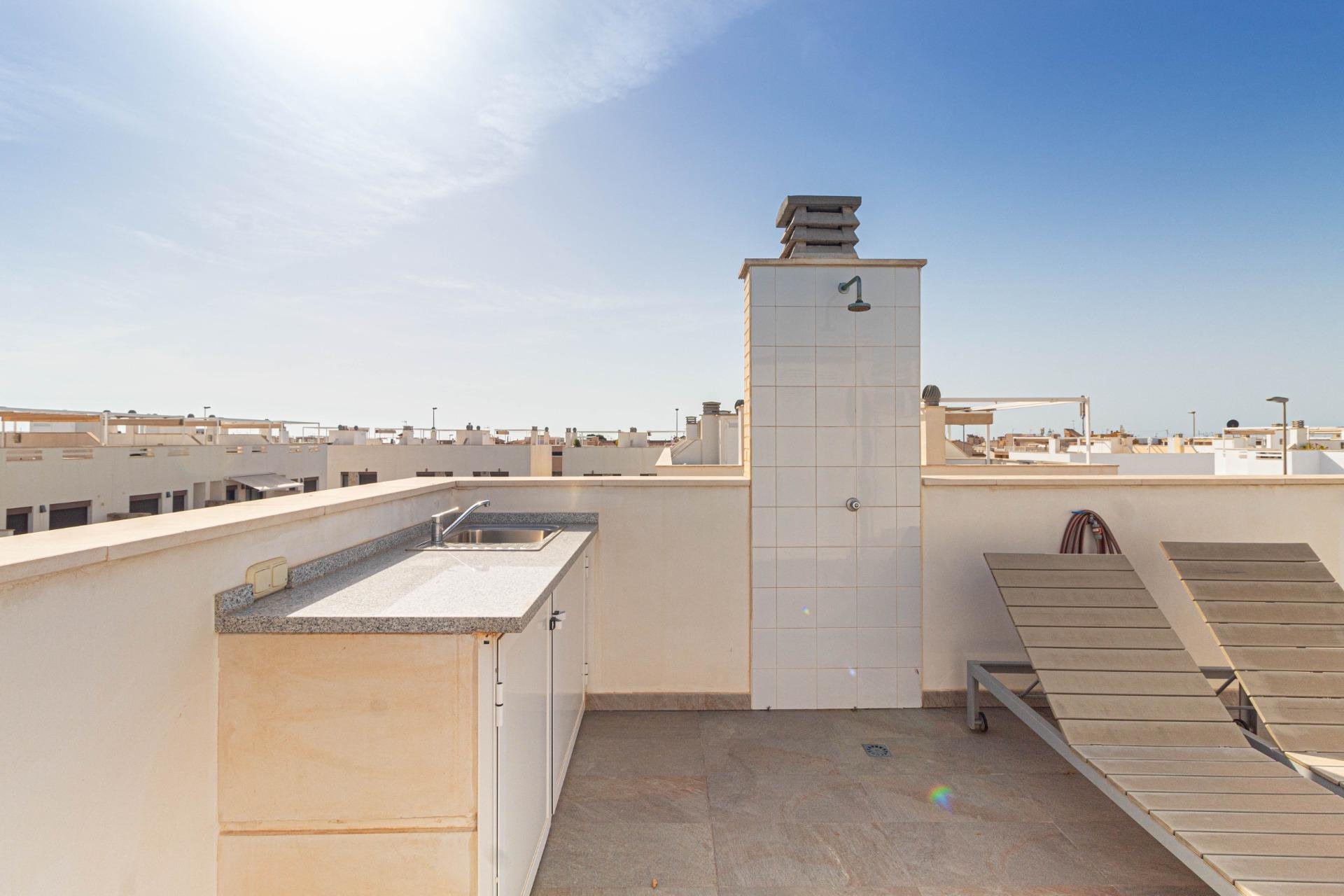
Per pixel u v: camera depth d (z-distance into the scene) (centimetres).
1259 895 184
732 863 260
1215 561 366
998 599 417
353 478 2298
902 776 328
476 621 194
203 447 1432
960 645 418
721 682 414
